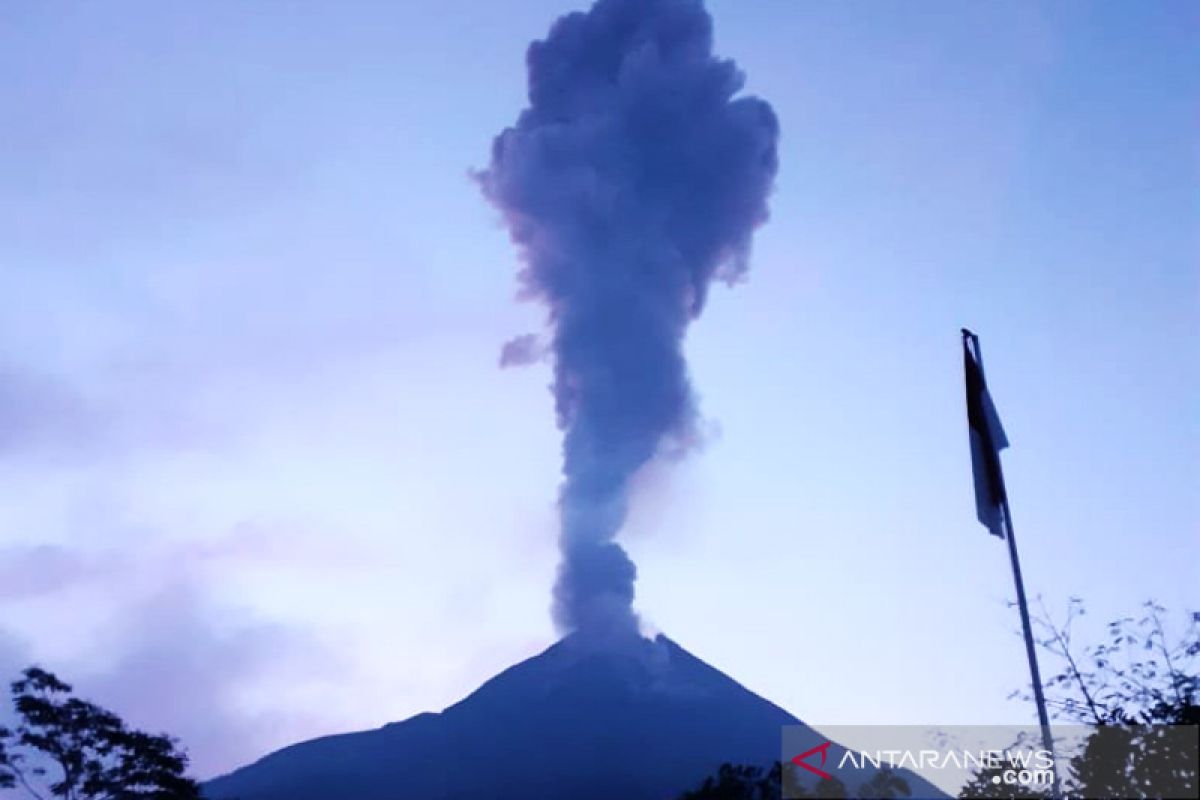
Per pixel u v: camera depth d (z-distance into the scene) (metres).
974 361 23.50
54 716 56.59
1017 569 21.64
